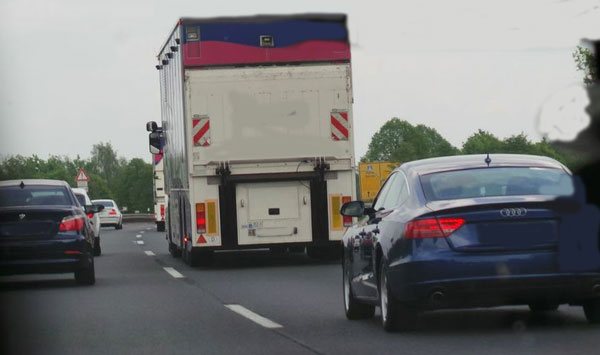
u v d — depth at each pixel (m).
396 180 12.41
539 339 10.47
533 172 11.55
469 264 10.60
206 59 23.17
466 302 10.73
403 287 10.93
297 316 13.77
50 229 19.38
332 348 10.48
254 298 16.48
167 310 14.95
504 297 10.64
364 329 12.06
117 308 15.40
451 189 11.34
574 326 11.36
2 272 19.23
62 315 14.57
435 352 9.89
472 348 10.04
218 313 14.33
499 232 10.67
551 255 10.58
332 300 15.89
